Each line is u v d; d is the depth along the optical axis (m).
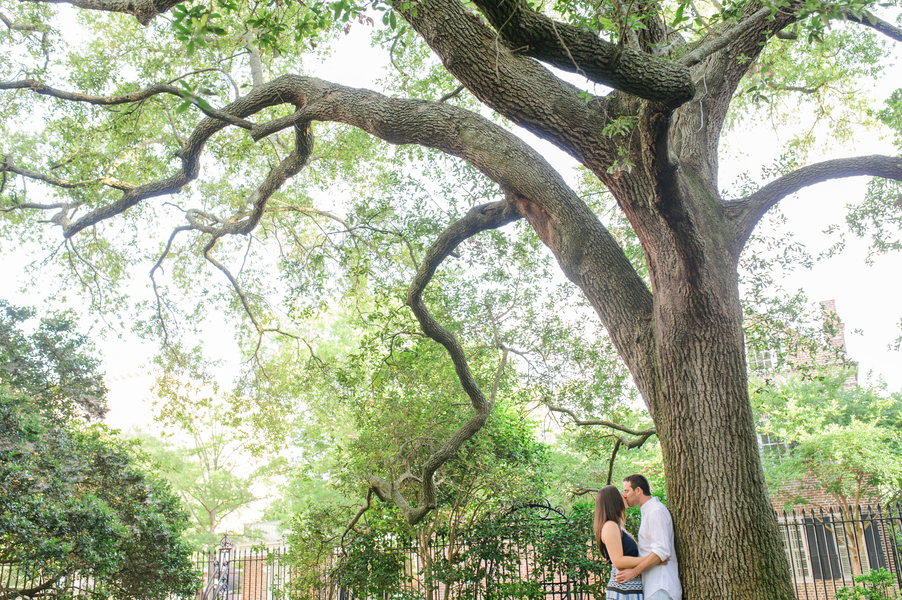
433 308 9.41
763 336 7.51
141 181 12.41
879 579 9.16
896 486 14.78
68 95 8.66
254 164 12.90
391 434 9.79
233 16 9.98
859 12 3.36
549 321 9.16
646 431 8.98
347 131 12.08
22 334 9.73
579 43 3.64
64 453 8.38
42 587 7.75
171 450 26.19
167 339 12.86
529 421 11.48
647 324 4.98
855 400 18.06
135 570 8.75
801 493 17.39
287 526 11.17
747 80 10.75
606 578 8.49
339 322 21.42
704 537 4.21
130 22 12.00
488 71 4.98
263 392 13.31
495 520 9.18
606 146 4.99
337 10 3.85
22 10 11.23
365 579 9.49
